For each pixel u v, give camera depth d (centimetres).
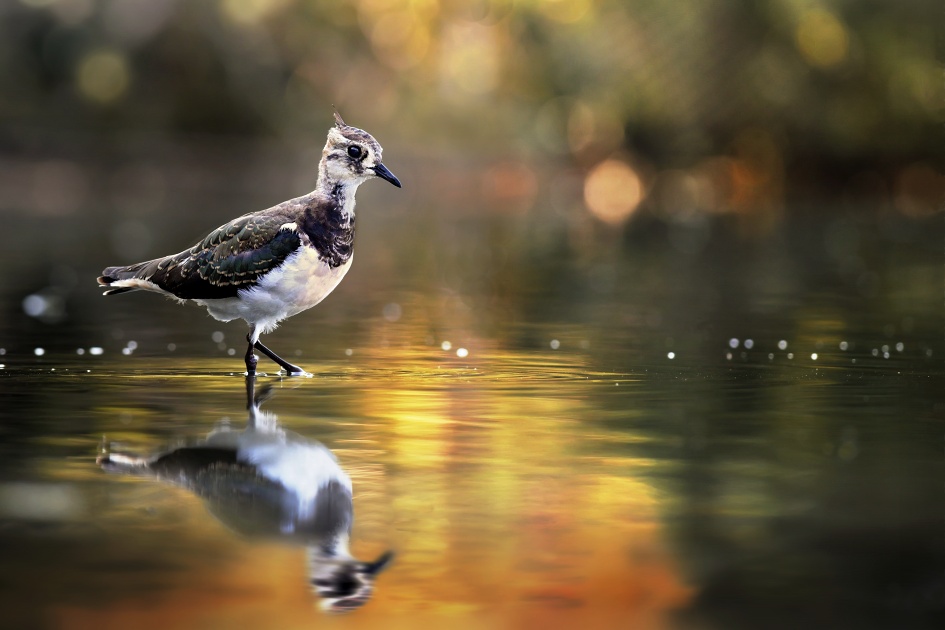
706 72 4141
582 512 738
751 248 2802
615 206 4106
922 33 3991
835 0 3959
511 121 5016
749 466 841
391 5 4672
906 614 591
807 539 689
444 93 5000
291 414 1007
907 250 2745
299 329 1558
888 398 1086
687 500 760
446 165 4938
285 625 574
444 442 907
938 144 4056
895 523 715
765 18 4025
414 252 2716
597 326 1597
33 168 4322
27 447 878
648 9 4184
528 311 1764
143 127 4519
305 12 4644
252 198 3853
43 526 701
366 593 611
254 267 1184
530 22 4522
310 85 4728
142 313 1686
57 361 1265
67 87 4478
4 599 596
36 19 4444
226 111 4597
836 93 4075
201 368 1243
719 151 4250
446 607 598
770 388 1138
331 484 793
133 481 793
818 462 852
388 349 1388
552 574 639
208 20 4553
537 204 4197
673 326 1593
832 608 597
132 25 4506
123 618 575
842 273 2300
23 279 2025
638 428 957
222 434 927
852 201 4081
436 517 726
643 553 667
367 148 1221
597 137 4566
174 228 2948
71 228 2933
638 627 574
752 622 584
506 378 1194
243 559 655
